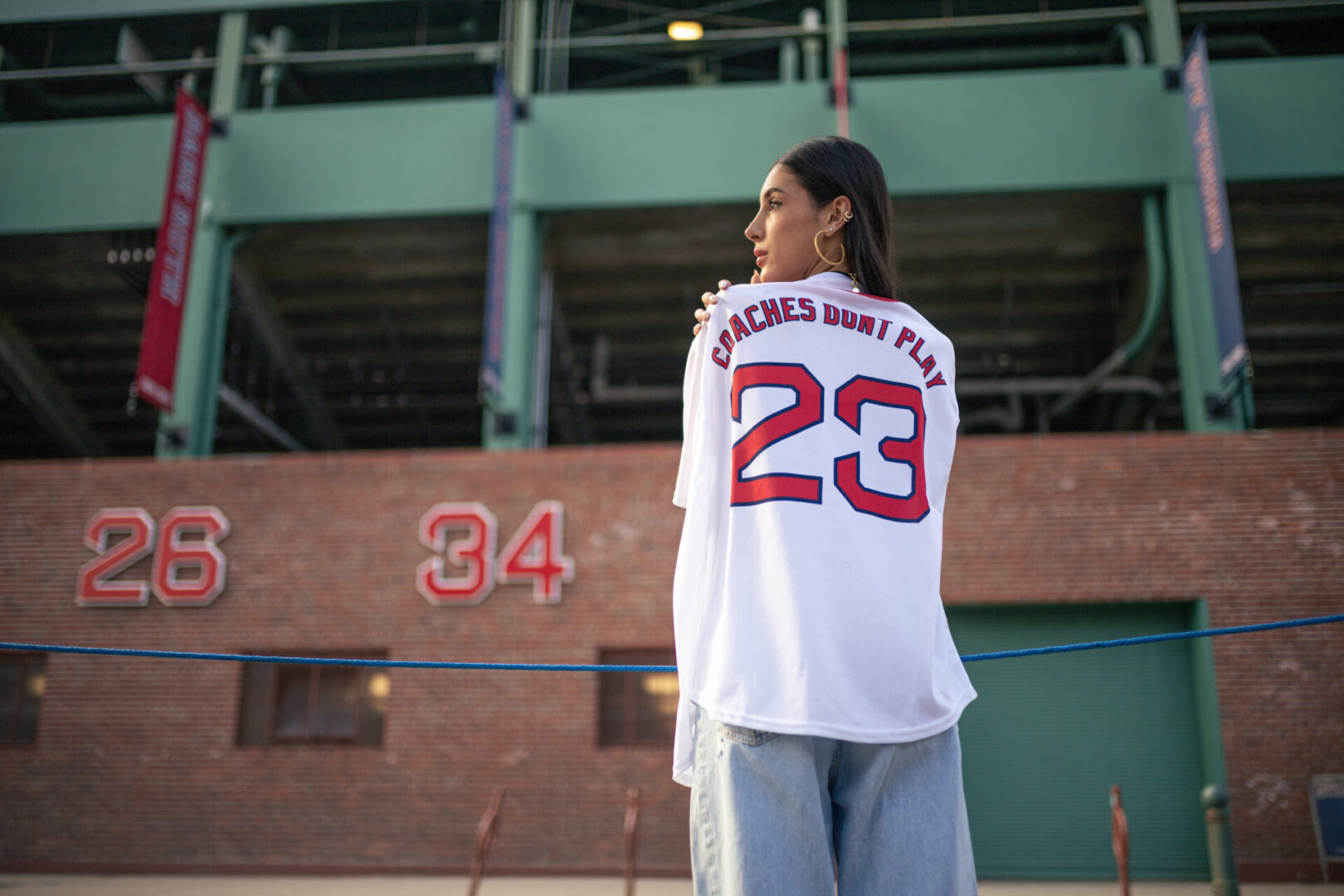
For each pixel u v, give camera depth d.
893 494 1.27
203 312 15.23
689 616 1.26
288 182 15.85
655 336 19.19
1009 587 12.12
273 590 12.77
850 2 17.50
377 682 12.52
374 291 18.12
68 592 12.89
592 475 12.76
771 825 1.12
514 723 12.12
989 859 11.70
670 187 15.41
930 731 1.19
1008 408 19.77
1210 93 13.99
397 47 18.41
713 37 16.69
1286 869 11.14
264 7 17.09
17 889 9.88
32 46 18.30
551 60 16.80
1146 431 19.20
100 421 21.31
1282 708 11.53
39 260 17.05
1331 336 18.38
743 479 1.26
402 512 12.86
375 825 11.98
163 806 12.21
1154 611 12.19
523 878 11.55
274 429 19.45
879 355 1.33
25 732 12.68
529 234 15.29
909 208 15.87
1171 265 15.01
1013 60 18.12
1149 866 11.54
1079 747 11.93
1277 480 12.10
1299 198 15.60
